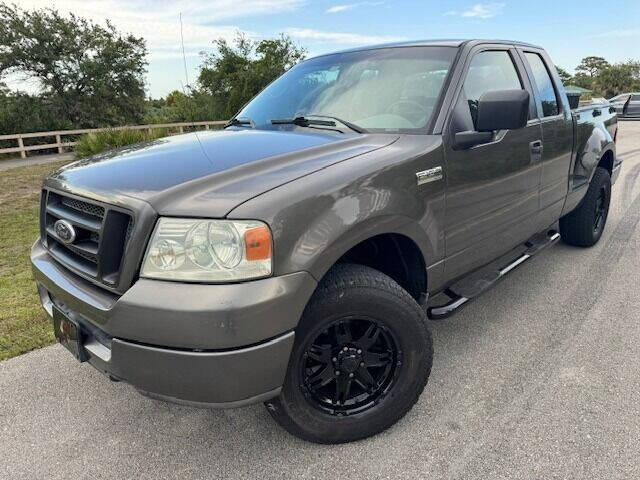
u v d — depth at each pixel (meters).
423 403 2.66
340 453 2.33
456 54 2.95
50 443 2.47
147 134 14.80
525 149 3.26
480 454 2.28
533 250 3.77
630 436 2.35
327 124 2.88
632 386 2.73
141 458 2.36
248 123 3.23
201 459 2.34
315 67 3.46
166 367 1.88
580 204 4.72
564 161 3.94
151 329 1.84
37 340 3.51
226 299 1.80
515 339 3.30
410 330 2.33
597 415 2.50
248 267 1.84
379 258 2.67
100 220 2.08
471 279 3.21
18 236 7.43
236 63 40.03
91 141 14.48
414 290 2.71
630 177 8.98
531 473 2.15
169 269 1.85
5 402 2.80
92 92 34.97
